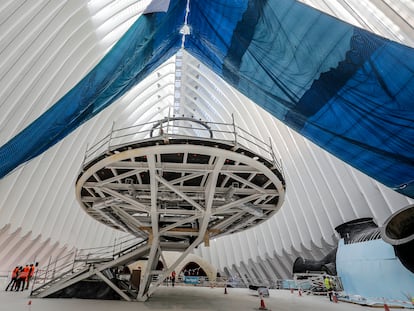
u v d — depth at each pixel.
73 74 23.05
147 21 13.74
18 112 19.27
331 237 26.64
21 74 17.88
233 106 32.38
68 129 14.21
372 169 12.15
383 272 16.03
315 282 22.86
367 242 18.42
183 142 9.03
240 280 36.88
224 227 15.30
